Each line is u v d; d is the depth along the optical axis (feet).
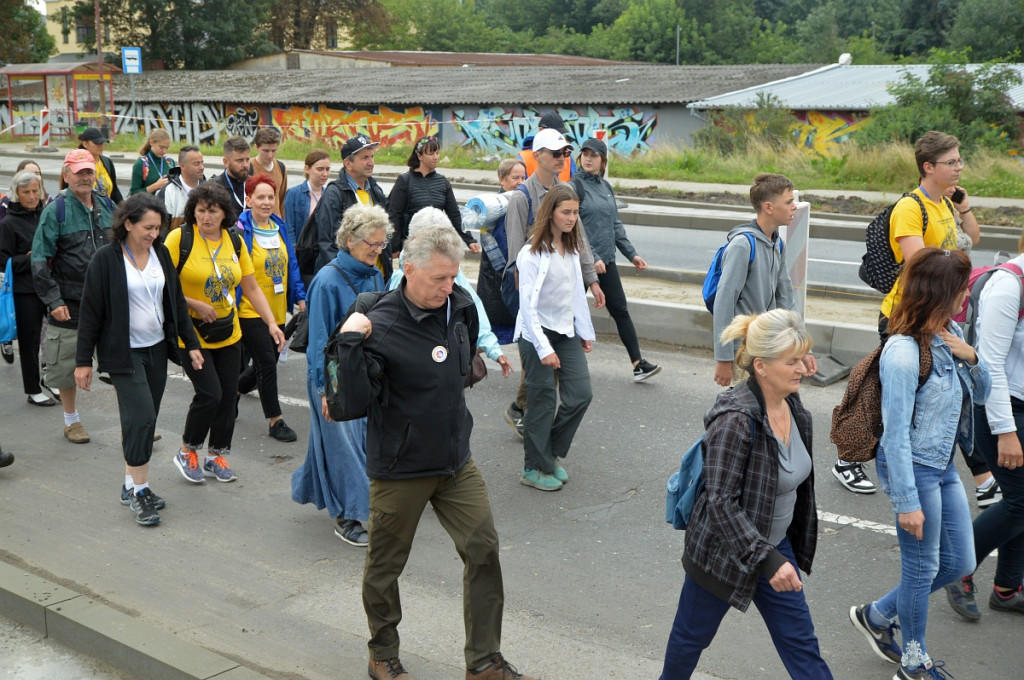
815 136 101.76
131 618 14.30
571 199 19.15
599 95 116.37
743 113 98.78
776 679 13.41
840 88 108.68
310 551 17.83
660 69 135.95
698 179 77.41
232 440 23.85
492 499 19.97
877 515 18.66
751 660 13.91
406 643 14.60
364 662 14.10
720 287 18.19
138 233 18.07
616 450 22.45
